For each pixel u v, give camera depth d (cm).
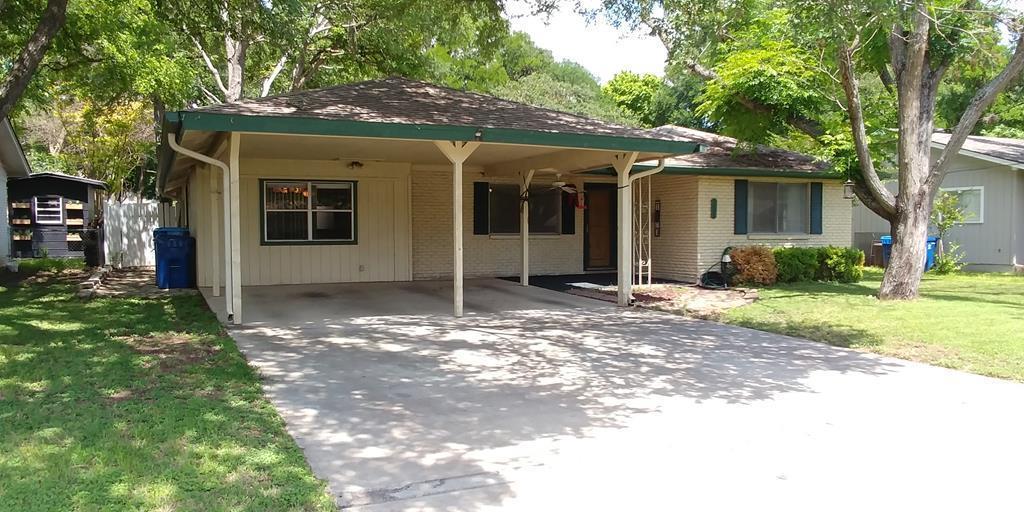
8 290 1266
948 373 677
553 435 479
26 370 603
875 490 389
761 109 1506
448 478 399
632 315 1042
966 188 1822
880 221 2028
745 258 1398
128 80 1542
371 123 840
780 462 432
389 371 661
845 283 1466
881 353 768
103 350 698
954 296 1213
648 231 1452
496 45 1235
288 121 800
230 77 2061
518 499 372
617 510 360
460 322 959
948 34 1145
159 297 1170
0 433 434
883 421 519
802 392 603
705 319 1009
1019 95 1702
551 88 3406
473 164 1495
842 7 834
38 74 1456
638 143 997
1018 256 1717
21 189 2241
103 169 2659
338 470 407
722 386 621
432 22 1283
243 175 1351
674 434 484
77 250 2353
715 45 1148
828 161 1564
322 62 2317
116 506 332
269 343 784
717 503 370
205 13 1320
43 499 337
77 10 1260
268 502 346
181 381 579
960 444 468
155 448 414
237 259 898
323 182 1411
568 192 1633
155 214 1936
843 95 1486
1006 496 382
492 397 575
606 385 620
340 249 1436
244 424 470
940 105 2489
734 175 1472
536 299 1216
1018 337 817
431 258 1538
